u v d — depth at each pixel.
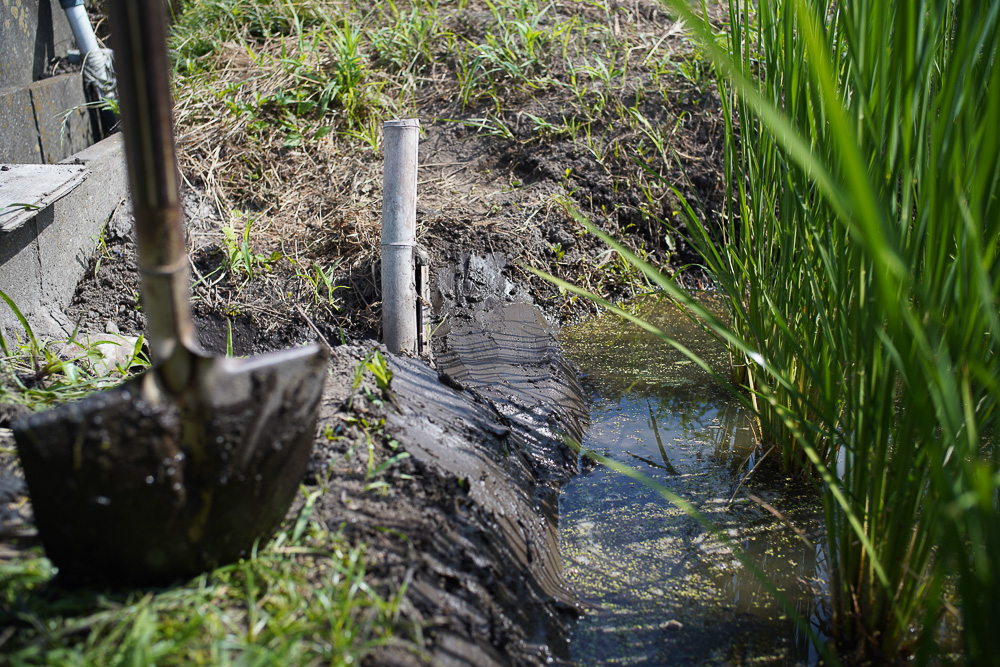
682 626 2.23
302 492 2.06
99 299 3.77
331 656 1.53
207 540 1.64
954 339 1.56
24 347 2.86
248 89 5.10
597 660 2.10
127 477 1.51
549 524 2.67
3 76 4.30
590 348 4.05
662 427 3.35
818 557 2.51
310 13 5.80
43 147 4.44
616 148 4.99
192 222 4.28
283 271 4.03
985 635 1.38
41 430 1.47
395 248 3.50
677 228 4.89
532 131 5.17
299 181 4.67
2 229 2.88
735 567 2.48
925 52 1.56
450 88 5.52
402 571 1.86
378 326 3.75
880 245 1.00
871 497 1.87
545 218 4.71
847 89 2.10
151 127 1.37
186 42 5.43
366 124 5.11
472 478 2.45
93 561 1.59
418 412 2.69
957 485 1.61
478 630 1.88
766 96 2.47
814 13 2.01
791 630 2.21
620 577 2.44
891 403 1.75
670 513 2.76
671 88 5.30
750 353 1.82
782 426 2.90
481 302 4.24
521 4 5.73
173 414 1.52
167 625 1.51
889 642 1.97
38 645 1.43
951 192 1.50
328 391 2.59
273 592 1.67
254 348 3.70
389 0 5.95
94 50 5.00
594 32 5.82
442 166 5.07
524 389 3.42
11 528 1.80
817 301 2.11
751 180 2.76
